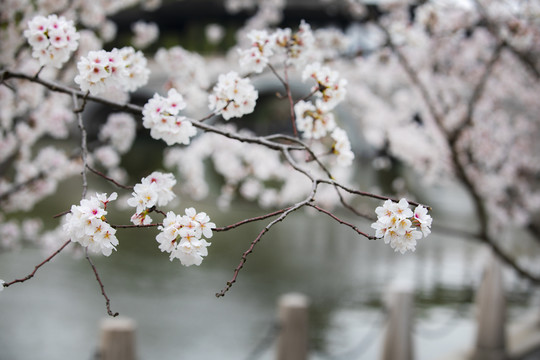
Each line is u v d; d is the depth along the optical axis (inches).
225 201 261.7
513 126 270.5
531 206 265.1
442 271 438.0
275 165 247.4
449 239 558.3
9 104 167.9
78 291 349.7
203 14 907.4
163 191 83.4
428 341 297.7
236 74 93.5
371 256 485.4
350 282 403.5
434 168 245.9
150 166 889.5
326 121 104.3
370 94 262.5
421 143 244.2
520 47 194.5
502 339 238.8
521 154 267.3
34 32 85.7
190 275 400.2
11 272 375.2
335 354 275.6
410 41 187.6
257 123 1024.2
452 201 761.6
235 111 93.7
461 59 250.8
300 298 188.4
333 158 115.0
